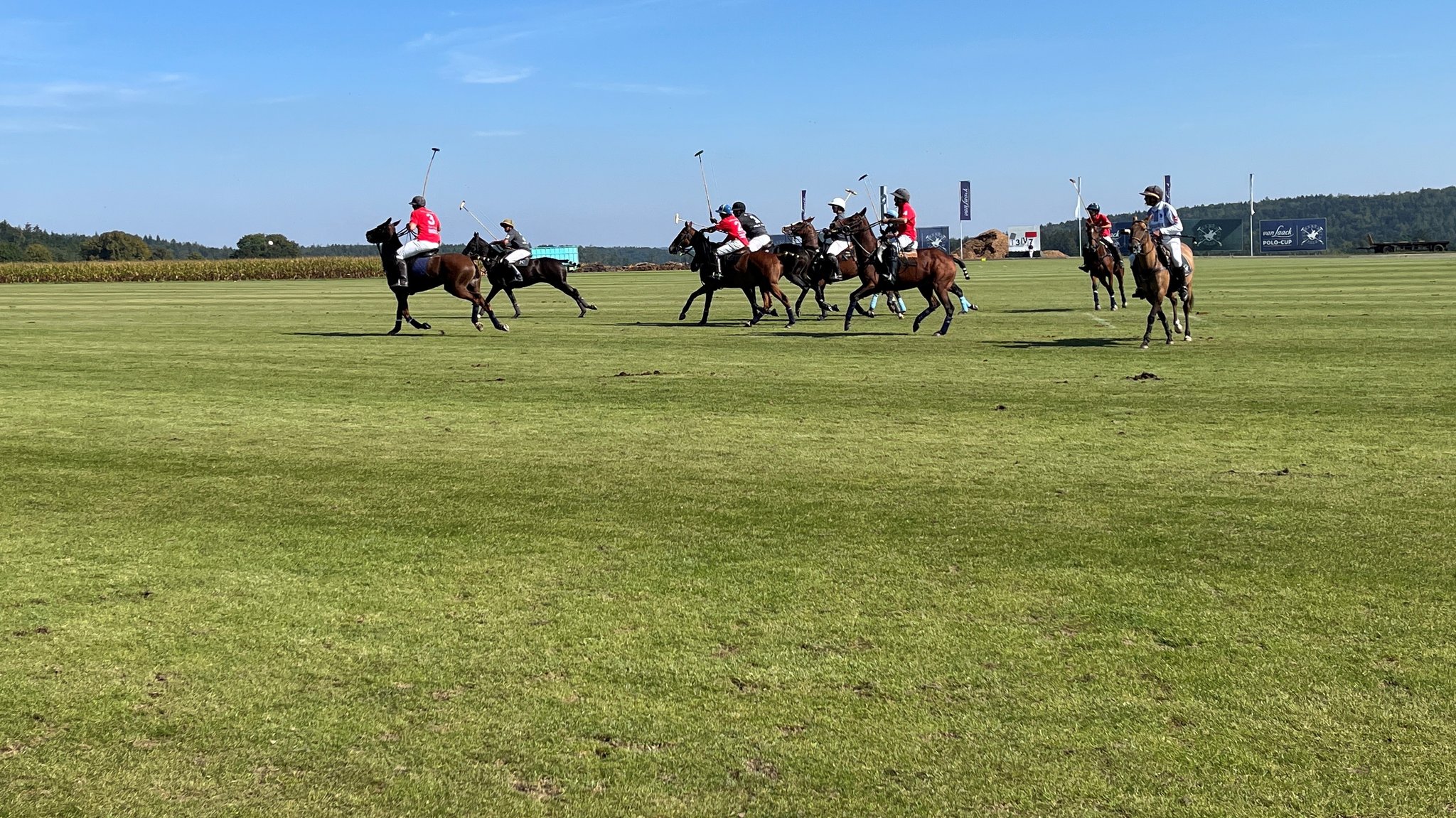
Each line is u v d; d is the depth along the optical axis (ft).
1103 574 18.30
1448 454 26.89
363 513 22.94
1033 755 12.49
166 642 15.93
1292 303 80.28
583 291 126.72
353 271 238.68
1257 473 25.27
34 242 518.78
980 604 17.03
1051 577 18.21
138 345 59.77
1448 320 63.26
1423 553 19.04
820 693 14.08
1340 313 70.08
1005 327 64.23
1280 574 18.12
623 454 28.55
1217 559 18.99
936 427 31.86
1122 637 15.65
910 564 19.01
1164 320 51.75
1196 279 122.42
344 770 12.37
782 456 27.99
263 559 19.79
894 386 40.34
